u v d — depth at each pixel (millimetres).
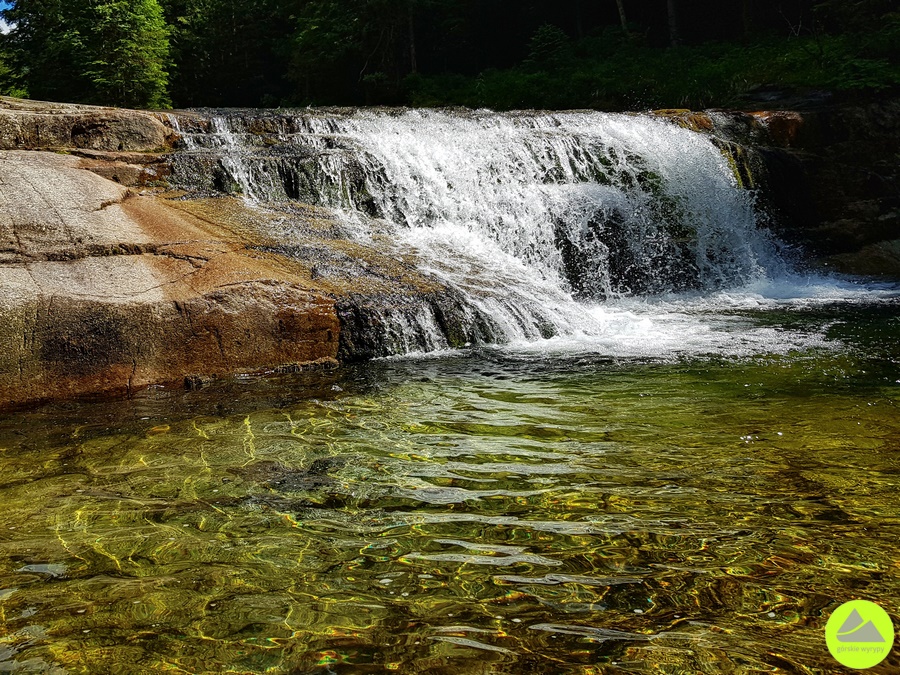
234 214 7477
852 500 2973
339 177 8719
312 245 7148
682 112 12820
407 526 2840
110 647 2039
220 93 28938
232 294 5656
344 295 6254
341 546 2672
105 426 4301
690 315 8000
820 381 4984
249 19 28219
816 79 14648
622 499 3049
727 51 20453
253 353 5617
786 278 10898
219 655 1989
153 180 7852
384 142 9602
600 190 10281
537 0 29641
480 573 2438
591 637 2047
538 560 2521
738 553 2529
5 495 3225
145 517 2969
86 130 8383
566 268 9562
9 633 2117
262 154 8625
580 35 28484
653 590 2297
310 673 1898
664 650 1976
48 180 6570
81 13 19328
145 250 6039
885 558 2469
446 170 9641
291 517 2947
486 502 3062
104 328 5109
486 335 6625
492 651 1987
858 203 12367
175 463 3629
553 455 3637
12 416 4543
